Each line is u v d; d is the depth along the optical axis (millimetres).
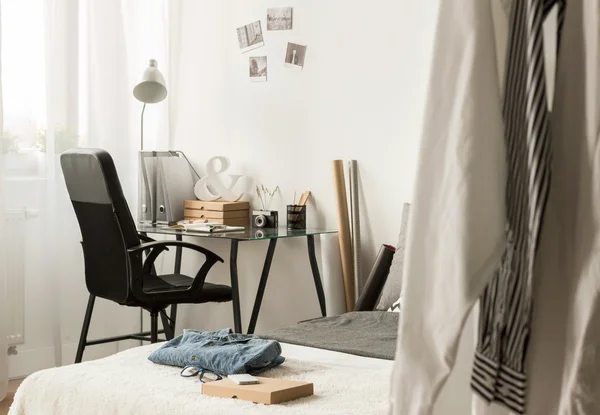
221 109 4488
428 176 1171
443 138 1162
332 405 1961
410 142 3816
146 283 3746
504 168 1130
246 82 4387
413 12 3785
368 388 2119
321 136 4125
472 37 1134
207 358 2264
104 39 4340
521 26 1142
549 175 1093
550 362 1182
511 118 1155
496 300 1182
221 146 4500
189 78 4598
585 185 1109
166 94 4273
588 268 1101
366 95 3957
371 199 3957
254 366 2244
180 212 4375
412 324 1178
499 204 1124
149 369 2330
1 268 3896
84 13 4262
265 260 4035
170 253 4648
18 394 2279
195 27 4562
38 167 4133
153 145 4594
